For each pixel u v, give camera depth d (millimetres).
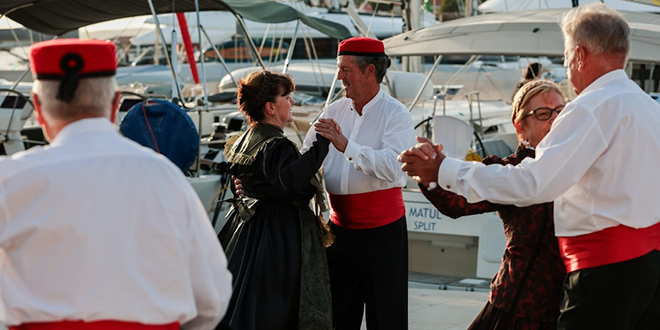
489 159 3012
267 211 3771
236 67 18484
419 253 7660
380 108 3980
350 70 3936
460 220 7285
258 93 3768
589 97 2543
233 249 3791
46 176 1923
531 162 2523
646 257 2564
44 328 1947
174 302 1999
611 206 2551
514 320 2967
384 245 3959
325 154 3635
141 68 17578
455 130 3332
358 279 4094
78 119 2020
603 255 2572
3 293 1949
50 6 8188
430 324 5301
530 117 2943
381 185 3938
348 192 3963
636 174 2525
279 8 8148
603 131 2508
